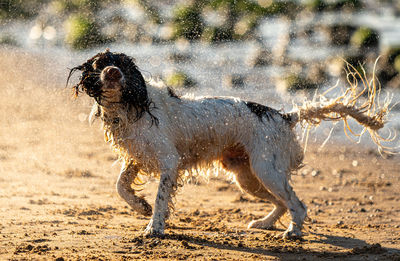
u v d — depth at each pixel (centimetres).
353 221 1093
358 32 2798
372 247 814
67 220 973
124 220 995
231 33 3106
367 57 2669
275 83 2636
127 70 849
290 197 925
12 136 1861
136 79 852
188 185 1405
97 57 860
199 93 2538
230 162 979
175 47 3056
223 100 941
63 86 2545
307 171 1575
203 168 963
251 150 930
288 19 3075
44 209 1062
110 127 870
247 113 934
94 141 1839
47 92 2447
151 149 864
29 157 1603
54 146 1752
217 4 3166
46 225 924
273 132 936
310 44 2903
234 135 934
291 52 2839
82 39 3125
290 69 2711
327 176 1523
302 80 2581
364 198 1303
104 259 729
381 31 2847
